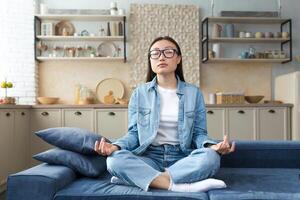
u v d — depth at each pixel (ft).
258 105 14.06
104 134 13.74
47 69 15.33
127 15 15.47
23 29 14.51
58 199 4.93
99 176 6.22
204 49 15.60
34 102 14.66
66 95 15.37
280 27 15.89
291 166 7.20
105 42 15.47
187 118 6.59
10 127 11.18
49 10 14.60
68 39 15.06
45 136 6.34
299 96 13.69
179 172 5.31
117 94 15.47
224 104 13.99
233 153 7.26
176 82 7.03
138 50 15.38
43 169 5.53
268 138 14.08
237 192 4.93
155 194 4.89
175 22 15.43
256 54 15.21
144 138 6.45
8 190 5.06
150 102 6.73
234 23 15.69
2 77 14.11
